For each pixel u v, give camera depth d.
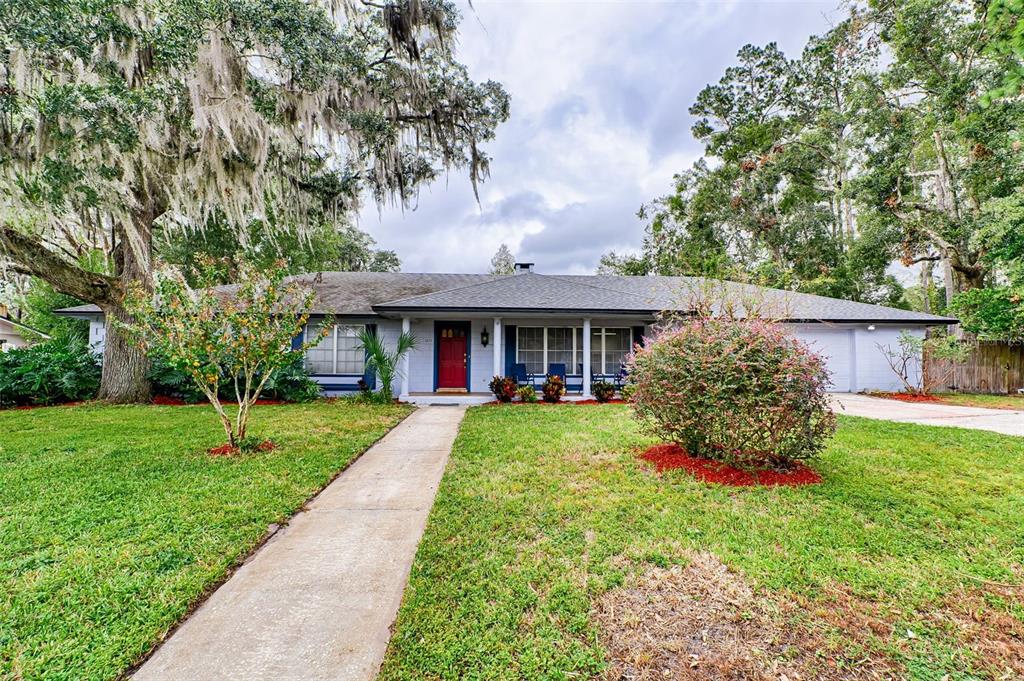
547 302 11.52
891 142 15.74
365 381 12.07
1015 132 10.63
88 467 4.83
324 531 3.39
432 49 9.84
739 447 4.43
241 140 8.72
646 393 5.09
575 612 2.32
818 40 20.17
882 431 6.65
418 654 2.04
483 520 3.46
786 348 4.46
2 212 7.19
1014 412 9.08
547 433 6.70
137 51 6.68
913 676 1.89
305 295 6.93
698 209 23.94
